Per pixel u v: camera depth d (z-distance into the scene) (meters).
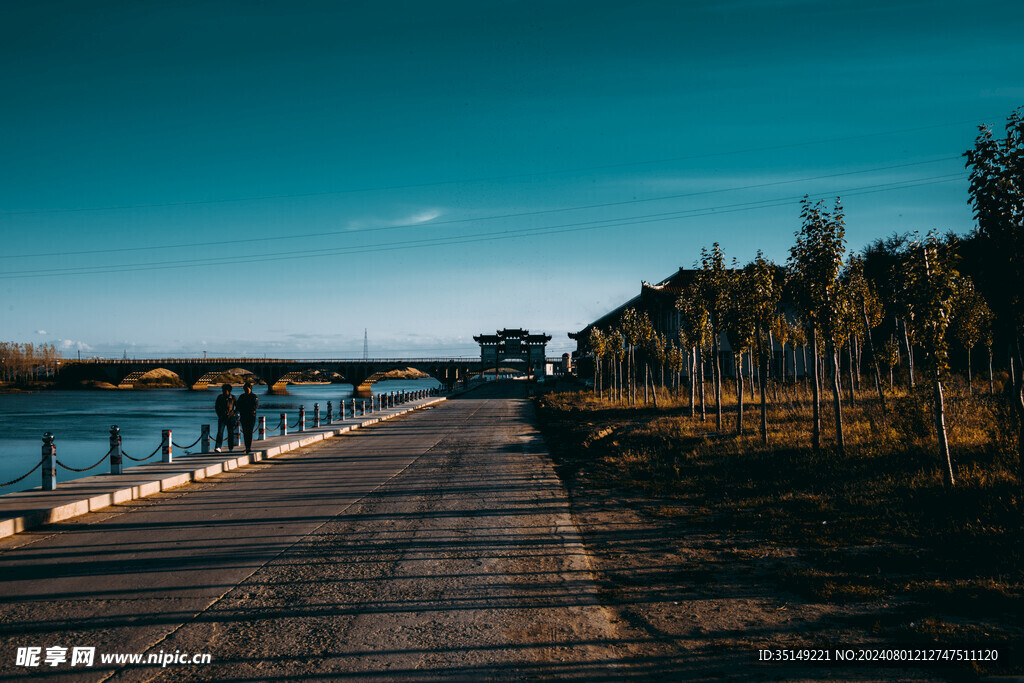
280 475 15.24
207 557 7.96
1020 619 5.41
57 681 4.65
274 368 130.25
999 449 10.57
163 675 4.72
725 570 7.25
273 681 4.61
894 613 5.72
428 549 8.31
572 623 5.74
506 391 80.69
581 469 15.37
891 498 9.59
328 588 6.75
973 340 19.61
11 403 85.56
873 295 20.05
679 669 4.78
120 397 107.00
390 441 23.22
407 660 4.96
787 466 12.65
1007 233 8.62
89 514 10.69
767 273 16.61
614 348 39.91
